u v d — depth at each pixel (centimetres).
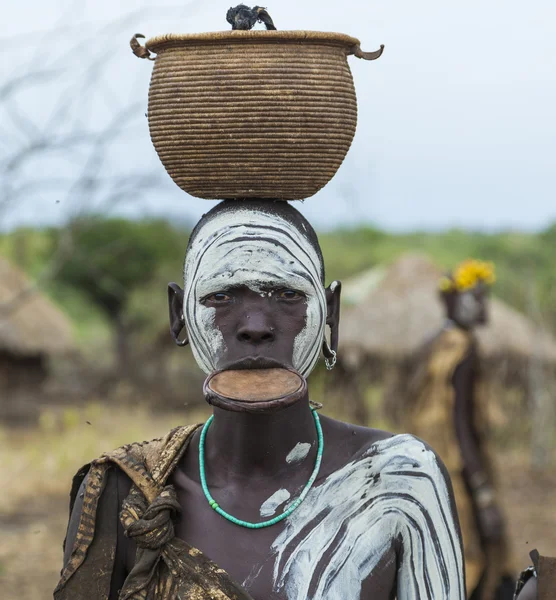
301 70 260
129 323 1959
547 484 1191
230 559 262
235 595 254
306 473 272
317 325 271
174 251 2048
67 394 1892
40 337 1714
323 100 262
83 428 1428
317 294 271
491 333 1415
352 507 267
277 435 270
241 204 272
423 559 266
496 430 1388
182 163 268
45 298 1802
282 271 266
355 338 1516
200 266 270
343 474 271
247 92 258
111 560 273
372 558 262
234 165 263
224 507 269
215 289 267
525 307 1656
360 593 259
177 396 1850
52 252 1984
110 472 279
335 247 2486
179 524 271
